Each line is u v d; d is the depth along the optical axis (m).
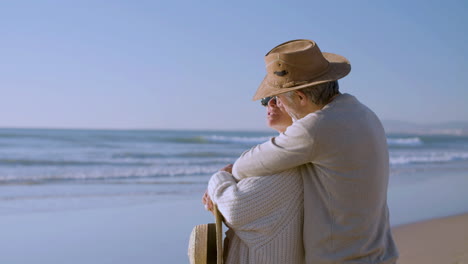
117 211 7.29
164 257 4.89
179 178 12.25
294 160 1.74
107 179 11.95
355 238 1.73
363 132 1.75
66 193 9.24
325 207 1.75
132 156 21.75
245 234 1.77
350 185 1.72
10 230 5.96
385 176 1.84
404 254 5.17
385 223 1.88
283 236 1.77
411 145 43.25
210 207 1.92
